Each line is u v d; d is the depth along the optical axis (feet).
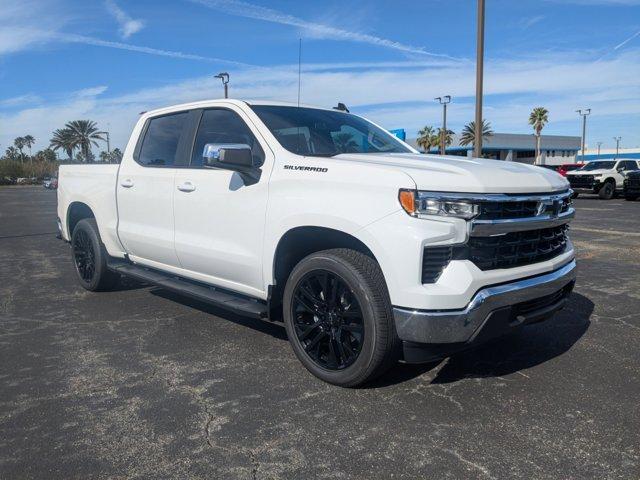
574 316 17.02
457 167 11.13
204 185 14.39
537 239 11.59
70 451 9.44
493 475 8.65
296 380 12.25
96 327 16.26
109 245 18.83
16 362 13.52
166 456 9.27
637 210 56.49
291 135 13.66
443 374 12.55
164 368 13.03
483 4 46.44
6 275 24.47
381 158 12.39
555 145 260.21
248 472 8.79
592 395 11.44
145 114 17.81
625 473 8.66
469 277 10.20
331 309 11.73
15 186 233.35
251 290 13.66
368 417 10.53
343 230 11.10
